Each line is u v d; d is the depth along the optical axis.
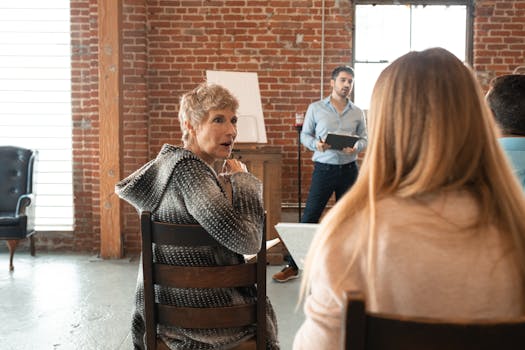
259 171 5.56
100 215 5.94
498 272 0.91
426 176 0.94
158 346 1.89
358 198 0.99
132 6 6.06
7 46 6.28
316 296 0.96
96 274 5.32
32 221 5.96
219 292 1.85
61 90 6.30
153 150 6.32
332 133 4.79
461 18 6.20
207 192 1.72
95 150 6.16
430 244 0.91
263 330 1.85
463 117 0.96
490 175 0.97
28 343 3.59
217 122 1.90
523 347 0.81
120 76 5.81
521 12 6.09
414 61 1.00
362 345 0.80
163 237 1.78
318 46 6.19
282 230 1.91
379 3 6.21
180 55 6.24
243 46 6.21
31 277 5.20
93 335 3.75
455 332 0.81
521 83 1.88
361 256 0.93
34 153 6.03
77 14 6.20
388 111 1.00
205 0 6.19
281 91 6.24
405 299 0.91
